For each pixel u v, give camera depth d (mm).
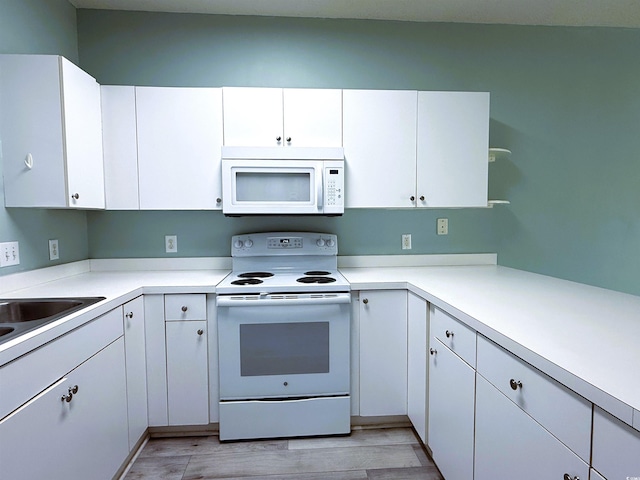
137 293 1769
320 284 1856
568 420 792
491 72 2439
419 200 2133
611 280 2566
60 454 1154
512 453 1010
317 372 1885
